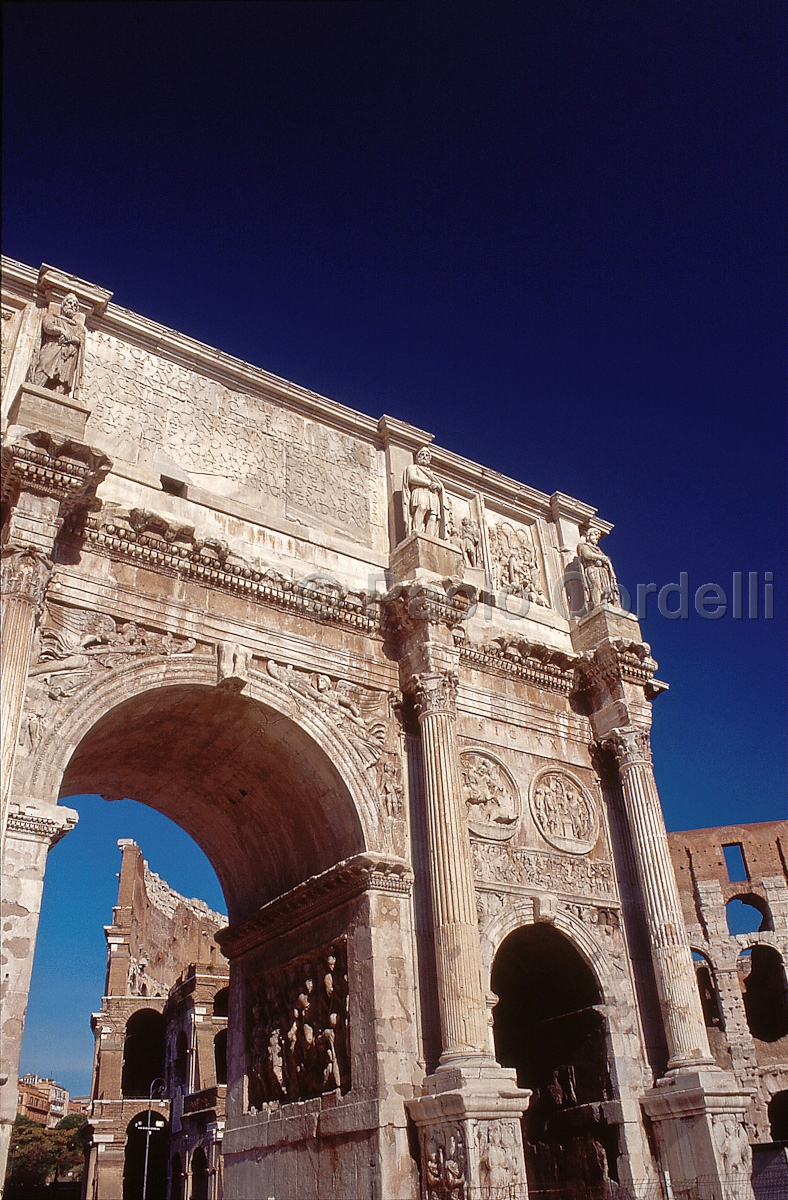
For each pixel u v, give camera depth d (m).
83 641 16.28
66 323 17.86
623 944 20.45
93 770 19.56
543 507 25.84
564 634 23.95
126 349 19.83
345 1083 16.72
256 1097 19.44
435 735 18.78
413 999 16.89
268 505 20.22
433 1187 14.89
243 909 22.00
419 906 17.81
